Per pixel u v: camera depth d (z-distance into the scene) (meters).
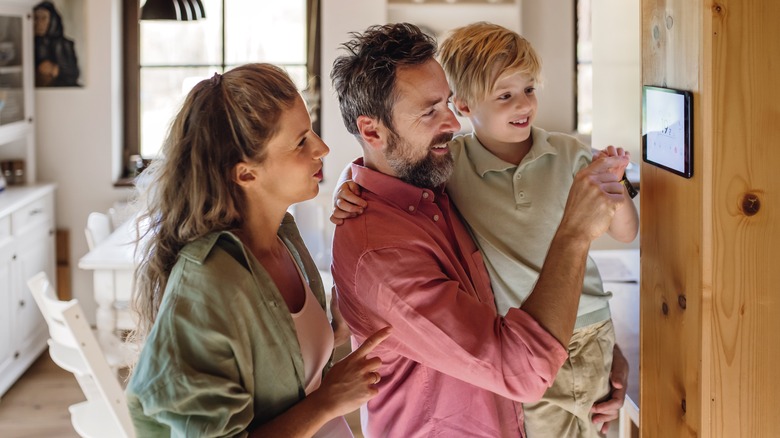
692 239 1.51
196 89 1.61
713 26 1.43
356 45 1.81
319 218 5.32
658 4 1.60
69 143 5.32
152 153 5.60
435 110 1.74
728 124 1.45
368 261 1.73
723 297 1.49
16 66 4.97
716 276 1.48
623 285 3.04
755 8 1.43
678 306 1.58
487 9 5.52
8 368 4.55
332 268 1.88
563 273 1.65
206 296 1.50
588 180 1.66
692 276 1.52
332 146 5.50
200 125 1.58
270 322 1.57
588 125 5.66
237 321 1.51
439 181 1.81
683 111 1.50
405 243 1.72
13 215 4.59
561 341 1.63
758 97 1.44
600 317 2.08
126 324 4.04
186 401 1.45
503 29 1.98
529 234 1.96
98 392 2.67
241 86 1.58
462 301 1.67
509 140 1.96
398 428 1.88
